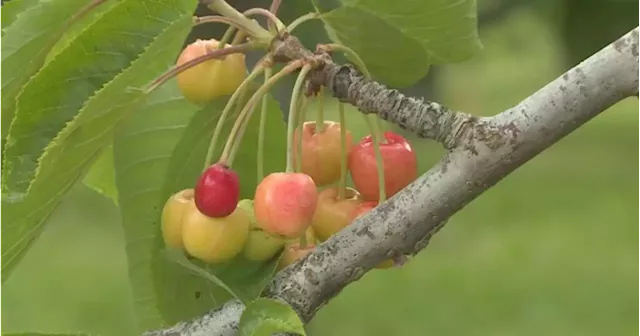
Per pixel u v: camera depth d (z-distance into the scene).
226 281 1.23
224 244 1.22
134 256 1.29
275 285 1.21
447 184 1.21
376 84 1.23
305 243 1.23
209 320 1.21
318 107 1.26
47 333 1.16
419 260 4.43
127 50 1.18
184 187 1.26
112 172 1.31
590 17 5.43
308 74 1.23
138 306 1.29
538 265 4.29
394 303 3.84
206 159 1.23
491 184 1.21
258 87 1.26
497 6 5.34
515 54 11.59
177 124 1.29
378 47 1.26
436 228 1.21
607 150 6.83
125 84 1.18
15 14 1.21
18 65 1.19
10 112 1.20
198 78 1.25
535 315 3.69
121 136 1.29
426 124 1.21
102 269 4.16
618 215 5.05
